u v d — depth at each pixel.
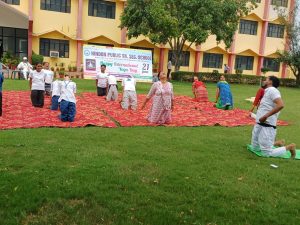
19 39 29.17
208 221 4.46
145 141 8.16
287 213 4.80
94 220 4.38
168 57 33.94
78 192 4.98
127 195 5.03
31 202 4.67
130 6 26.17
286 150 7.58
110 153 6.98
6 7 26.42
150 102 15.57
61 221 4.34
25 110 11.78
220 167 6.52
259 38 37.12
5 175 5.50
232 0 27.83
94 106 13.48
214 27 27.31
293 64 34.81
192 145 8.04
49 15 29.52
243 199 5.16
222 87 15.02
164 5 25.72
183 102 16.38
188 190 5.33
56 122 9.96
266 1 36.41
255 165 6.84
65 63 30.45
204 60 35.59
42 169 5.83
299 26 34.97
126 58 21.16
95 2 30.83
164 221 4.39
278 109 7.31
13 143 7.30
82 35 30.72
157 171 6.07
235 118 12.56
